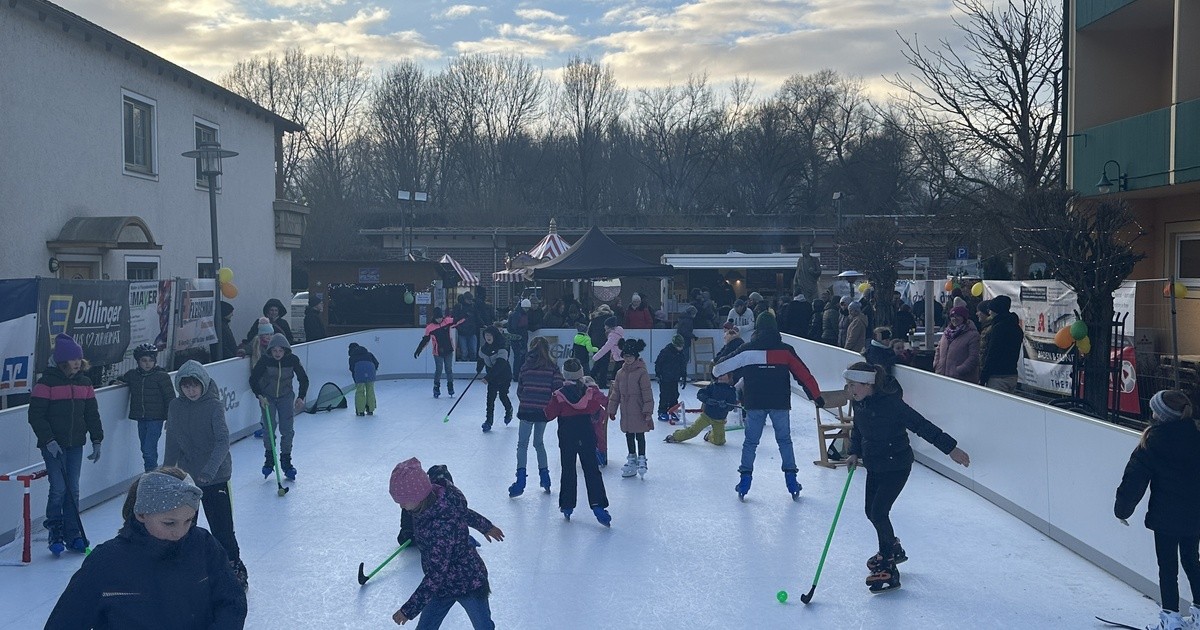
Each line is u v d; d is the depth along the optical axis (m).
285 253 22.34
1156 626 5.44
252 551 7.49
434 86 58.16
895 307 17.70
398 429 13.55
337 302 23.78
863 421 6.45
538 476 10.27
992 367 11.16
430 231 36.31
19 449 7.69
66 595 3.19
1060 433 7.32
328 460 11.21
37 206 13.42
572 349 20.14
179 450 6.45
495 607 6.17
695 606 6.18
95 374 11.35
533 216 49.06
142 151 16.42
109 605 3.16
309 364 15.51
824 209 58.06
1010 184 25.91
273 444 9.69
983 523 8.04
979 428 8.98
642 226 45.84
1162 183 14.20
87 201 14.59
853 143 59.19
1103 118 16.62
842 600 6.27
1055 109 24.17
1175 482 5.27
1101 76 16.61
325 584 6.68
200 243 18.23
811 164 59.28
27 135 13.20
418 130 57.91
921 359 14.34
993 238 23.36
